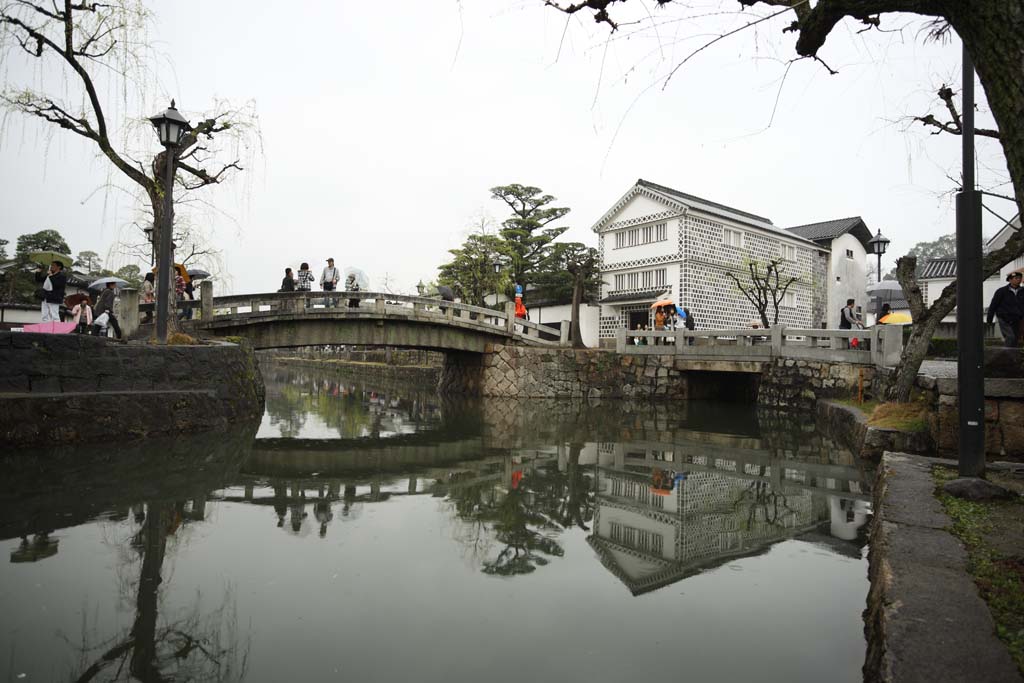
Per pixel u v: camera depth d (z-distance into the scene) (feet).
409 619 11.58
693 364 67.67
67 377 29.94
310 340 58.75
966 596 9.12
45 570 13.55
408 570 14.33
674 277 91.56
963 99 16.92
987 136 26.68
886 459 20.11
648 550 16.14
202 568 14.01
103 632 10.71
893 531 12.39
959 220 16.80
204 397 35.76
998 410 22.31
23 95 34.24
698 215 91.81
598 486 24.38
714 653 10.31
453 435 40.50
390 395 78.59
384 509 20.12
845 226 112.06
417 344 65.62
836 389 54.24
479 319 71.20
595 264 103.24
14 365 28.09
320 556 15.14
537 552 15.88
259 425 42.55
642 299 94.07
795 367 58.80
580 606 12.33
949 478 17.10
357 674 9.42
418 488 23.59
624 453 33.14
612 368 73.31
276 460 28.86
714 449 34.78
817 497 22.56
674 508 20.81
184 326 49.14
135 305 41.50
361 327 61.82
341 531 17.39
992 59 8.59
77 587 12.65
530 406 63.26
